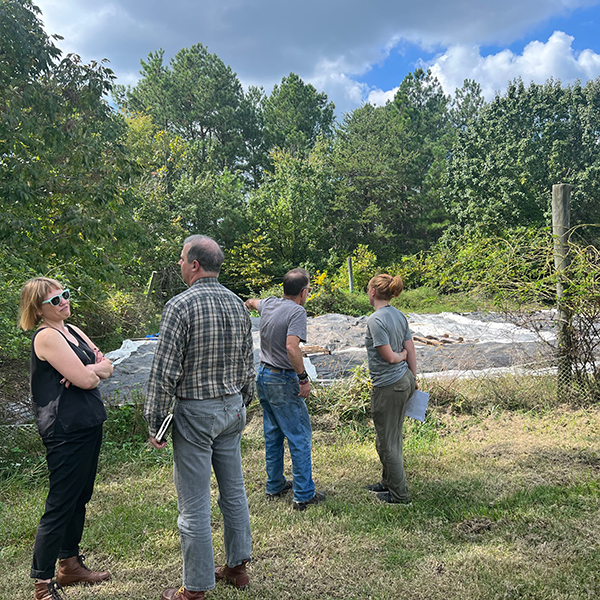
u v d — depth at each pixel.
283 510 3.59
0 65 8.55
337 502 3.66
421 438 4.96
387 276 3.76
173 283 23.48
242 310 2.74
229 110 47.91
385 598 2.50
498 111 32.22
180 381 2.54
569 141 30.70
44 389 2.62
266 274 32.91
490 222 26.83
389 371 3.57
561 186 5.70
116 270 10.08
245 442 5.01
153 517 3.46
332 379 6.57
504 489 3.69
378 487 3.92
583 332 5.58
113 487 4.04
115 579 2.79
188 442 2.55
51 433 2.56
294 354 3.53
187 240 2.71
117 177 10.17
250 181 49.81
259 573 2.81
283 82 54.22
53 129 9.27
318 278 17.44
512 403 5.75
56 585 2.62
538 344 6.40
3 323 4.90
